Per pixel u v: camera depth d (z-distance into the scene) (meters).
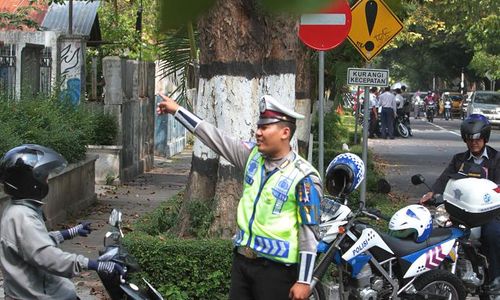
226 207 8.23
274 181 4.80
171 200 10.12
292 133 4.82
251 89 7.93
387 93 35.34
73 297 4.59
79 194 13.77
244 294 5.03
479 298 7.91
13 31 14.71
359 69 10.83
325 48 8.12
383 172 20.53
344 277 7.20
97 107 17.30
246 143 5.10
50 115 12.54
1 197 9.82
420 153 27.89
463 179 7.41
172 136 24.98
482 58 44.50
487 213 7.26
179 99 12.09
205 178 8.45
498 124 44.66
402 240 7.10
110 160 17.00
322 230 6.88
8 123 10.94
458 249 7.53
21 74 13.54
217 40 7.88
